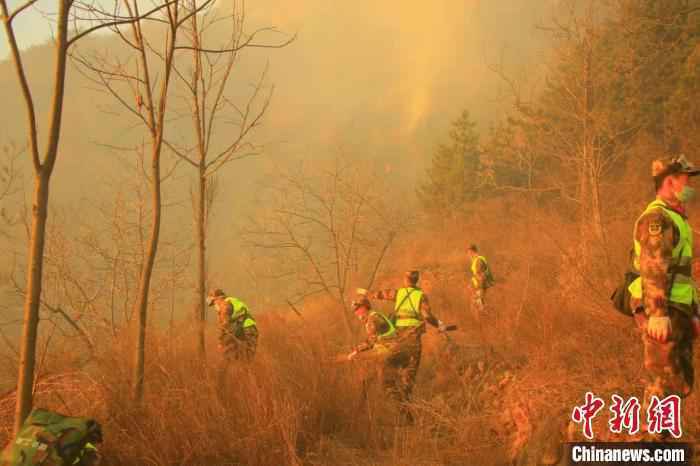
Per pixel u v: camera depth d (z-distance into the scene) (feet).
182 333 19.25
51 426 10.16
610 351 16.55
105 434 13.21
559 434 11.00
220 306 21.61
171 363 16.75
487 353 20.66
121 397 14.44
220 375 16.51
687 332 9.08
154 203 15.14
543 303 22.89
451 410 15.83
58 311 19.06
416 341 19.07
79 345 18.78
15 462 9.72
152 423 13.60
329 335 27.25
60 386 14.83
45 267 24.23
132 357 16.66
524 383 13.82
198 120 20.77
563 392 12.42
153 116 15.67
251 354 19.49
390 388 18.28
